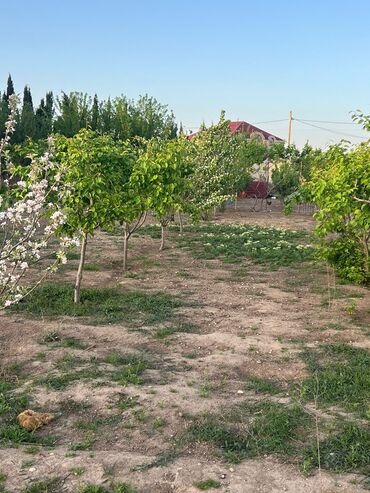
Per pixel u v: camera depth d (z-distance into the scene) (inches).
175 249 660.7
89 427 211.6
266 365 279.0
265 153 1446.9
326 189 342.3
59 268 510.6
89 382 249.9
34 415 215.2
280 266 562.3
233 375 266.5
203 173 807.1
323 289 453.1
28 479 174.1
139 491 169.9
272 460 190.1
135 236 769.6
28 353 287.1
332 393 242.4
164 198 468.1
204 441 203.0
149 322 345.4
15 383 251.3
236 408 229.9
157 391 242.4
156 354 291.6
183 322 349.1
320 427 211.6
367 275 455.8
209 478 177.3
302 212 1386.6
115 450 196.4
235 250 644.7
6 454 189.5
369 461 187.0
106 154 393.7
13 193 331.6
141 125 1604.3
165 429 211.6
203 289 448.8
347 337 324.5
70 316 354.3
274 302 410.0
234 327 341.7
